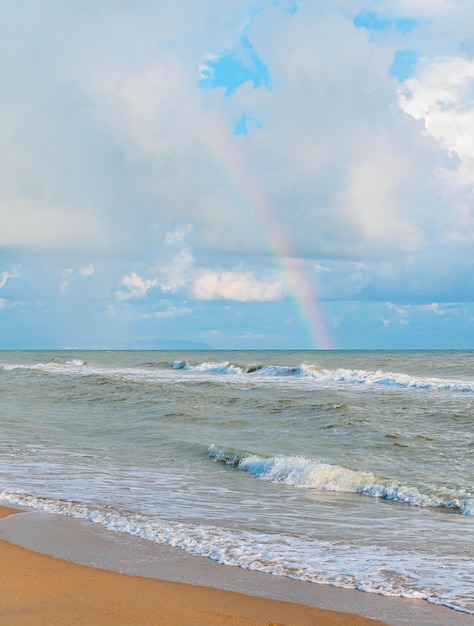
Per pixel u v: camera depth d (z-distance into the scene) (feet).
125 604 20.54
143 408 91.45
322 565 25.93
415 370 173.78
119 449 58.49
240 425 75.20
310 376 152.56
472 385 115.75
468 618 20.49
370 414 79.87
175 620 19.40
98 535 29.71
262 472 48.21
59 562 25.18
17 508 34.76
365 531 32.04
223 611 20.45
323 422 75.00
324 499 39.93
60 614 19.33
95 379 144.77
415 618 20.44
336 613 20.70
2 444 59.16
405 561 26.71
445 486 43.01
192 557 26.63
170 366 211.20
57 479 43.45
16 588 21.61
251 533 31.07
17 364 246.88
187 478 45.83
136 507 36.19
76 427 73.77
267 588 22.95
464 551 28.37
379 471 48.65
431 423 72.95
